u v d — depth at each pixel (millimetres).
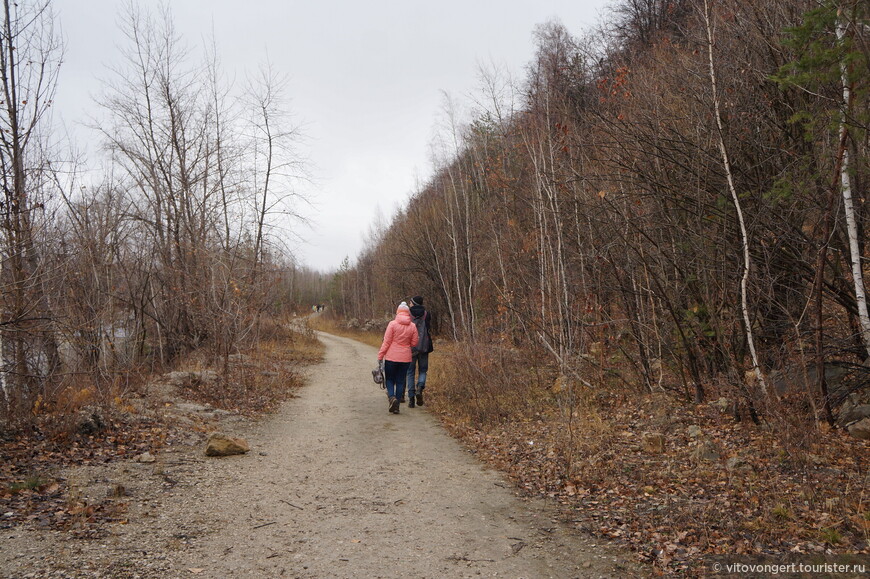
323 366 17719
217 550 4082
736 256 7824
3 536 4004
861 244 7477
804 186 7016
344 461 6785
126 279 15023
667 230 9117
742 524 4398
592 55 14664
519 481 5957
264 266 14438
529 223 14414
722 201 7801
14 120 9375
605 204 9227
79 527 4289
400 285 36406
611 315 10469
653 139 8383
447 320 32250
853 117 5980
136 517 4609
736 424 7285
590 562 3986
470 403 9562
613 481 5625
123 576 3564
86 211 13070
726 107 8133
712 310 7824
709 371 8750
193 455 6676
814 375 7074
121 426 7250
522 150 13617
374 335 35219
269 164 15531
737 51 8398
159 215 17172
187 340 17109
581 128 11250
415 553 4141
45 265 8453
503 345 12078
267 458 6824
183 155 16938
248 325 13422
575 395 9461
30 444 6195
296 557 4016
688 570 3746
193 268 15883
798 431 5926
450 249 28906
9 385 7211
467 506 5207
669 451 6535
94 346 9445
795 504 4668
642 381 9719
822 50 5855
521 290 12625
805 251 7543
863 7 5602
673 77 9141
